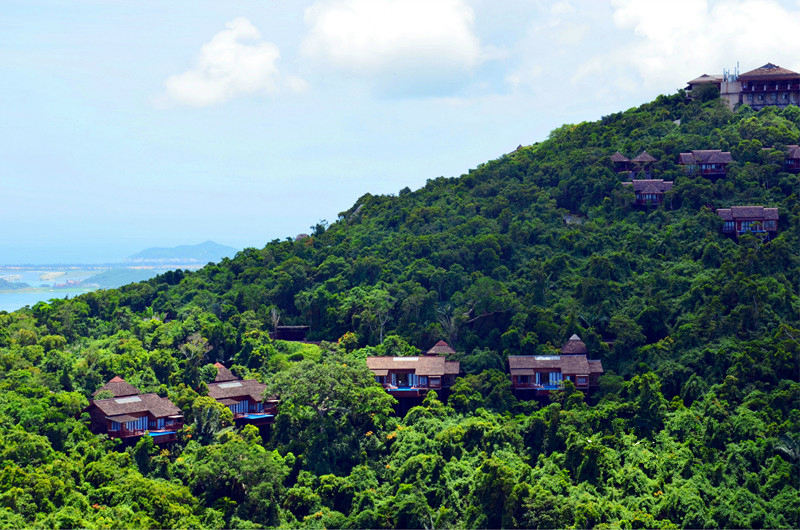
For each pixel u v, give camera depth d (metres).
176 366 190.38
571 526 144.00
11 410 157.00
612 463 161.12
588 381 191.75
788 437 156.38
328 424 173.00
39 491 137.00
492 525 148.62
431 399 184.12
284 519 152.50
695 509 145.50
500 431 168.75
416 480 157.25
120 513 138.88
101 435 161.62
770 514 145.00
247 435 169.50
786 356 178.12
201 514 147.62
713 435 163.12
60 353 187.50
